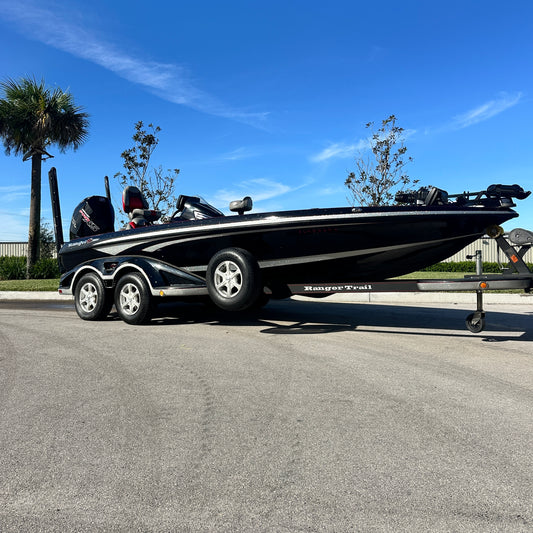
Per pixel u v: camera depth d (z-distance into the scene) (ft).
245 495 6.43
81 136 73.31
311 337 18.40
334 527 5.67
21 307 31.83
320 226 18.12
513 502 6.20
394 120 65.67
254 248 19.79
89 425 9.06
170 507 6.15
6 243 99.76
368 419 9.29
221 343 17.21
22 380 12.26
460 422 9.12
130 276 22.09
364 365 13.73
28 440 8.36
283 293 19.86
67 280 25.53
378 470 7.13
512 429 8.75
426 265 19.62
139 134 63.00
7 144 72.79
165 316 25.23
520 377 12.39
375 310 27.20
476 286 16.76
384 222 17.28
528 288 16.07
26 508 6.17
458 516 5.88
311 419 9.32
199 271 21.13
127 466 7.33
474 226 17.08
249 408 9.99
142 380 12.21
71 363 14.14
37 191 71.15
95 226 25.91
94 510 6.10
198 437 8.45
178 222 21.30
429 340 17.66
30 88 70.08
